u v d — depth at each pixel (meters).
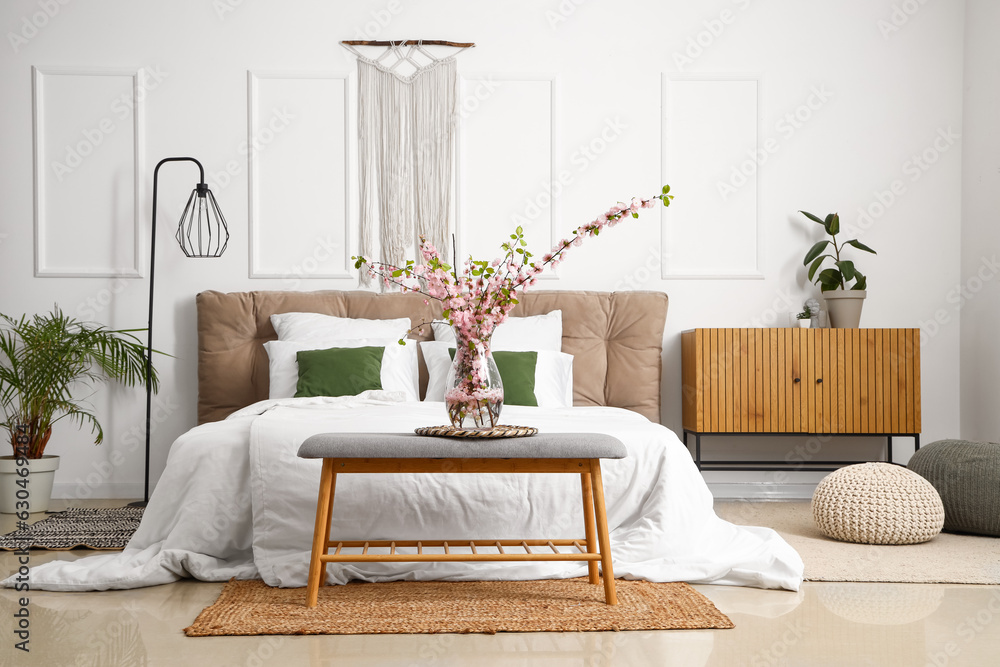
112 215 4.71
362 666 1.93
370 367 4.07
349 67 4.82
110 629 2.22
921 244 4.89
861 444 4.82
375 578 2.72
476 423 2.51
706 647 2.08
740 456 4.82
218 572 2.74
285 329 4.46
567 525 2.86
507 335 4.40
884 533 3.27
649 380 4.65
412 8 4.84
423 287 4.63
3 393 4.51
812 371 4.45
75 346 4.36
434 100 4.84
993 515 3.42
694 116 4.88
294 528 2.78
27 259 4.68
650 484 2.92
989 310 4.61
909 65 4.89
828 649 2.07
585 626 2.23
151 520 2.86
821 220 4.76
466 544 2.62
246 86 4.77
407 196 4.82
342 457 2.35
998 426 4.52
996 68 4.55
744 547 2.86
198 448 2.90
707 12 4.88
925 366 4.89
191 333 4.73
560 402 4.18
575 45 4.87
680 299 4.87
